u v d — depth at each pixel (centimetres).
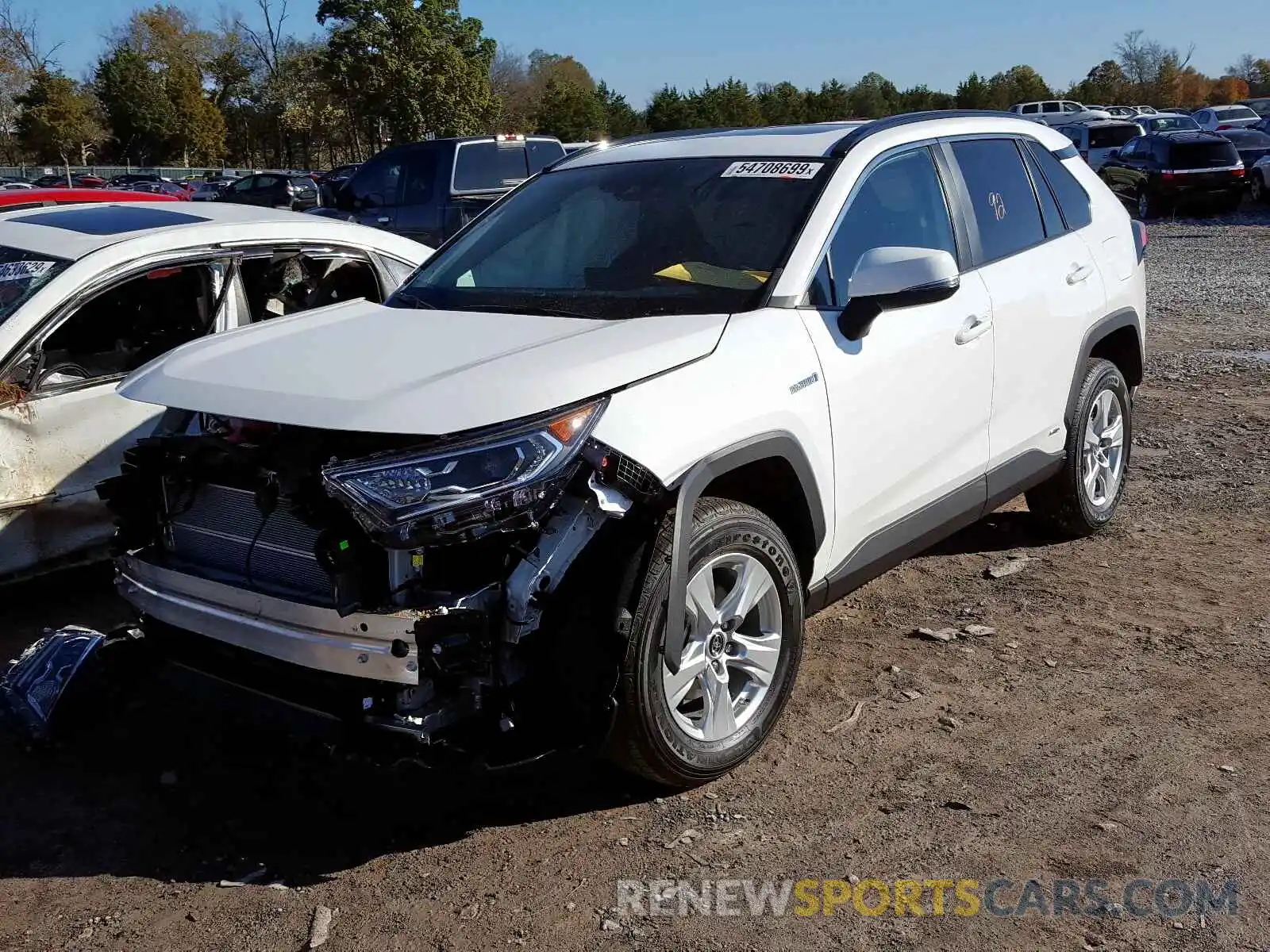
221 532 327
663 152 446
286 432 309
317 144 7856
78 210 576
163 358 364
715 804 338
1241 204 2672
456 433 288
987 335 436
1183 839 311
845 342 373
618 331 338
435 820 337
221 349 357
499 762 300
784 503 362
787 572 355
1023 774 346
